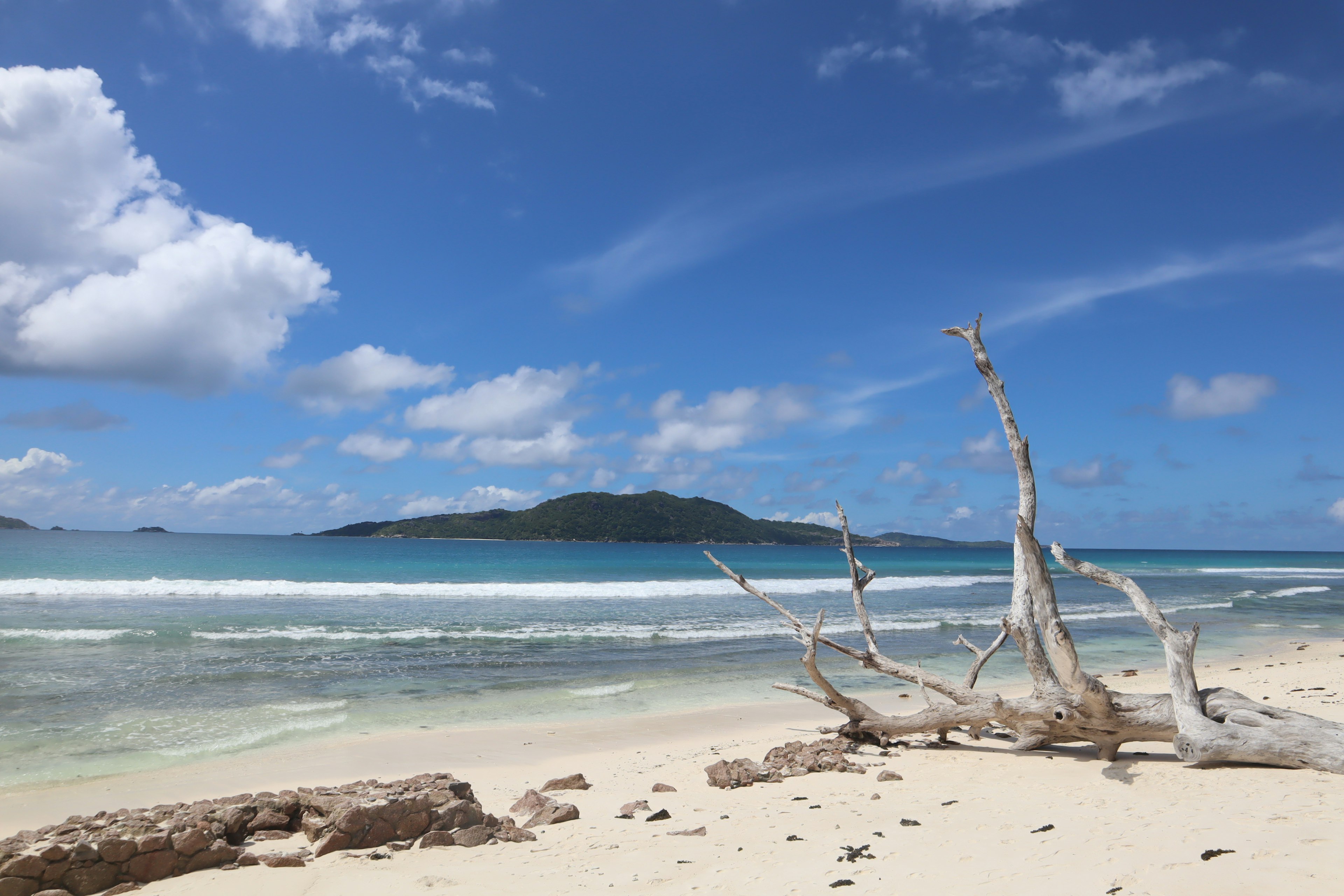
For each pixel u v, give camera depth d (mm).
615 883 4688
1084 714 8227
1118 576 8719
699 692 14062
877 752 9297
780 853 5293
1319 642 21438
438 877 4801
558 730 11039
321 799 5945
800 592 39250
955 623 24703
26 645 17219
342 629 20844
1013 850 4934
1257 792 6137
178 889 4645
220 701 12359
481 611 26531
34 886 4535
